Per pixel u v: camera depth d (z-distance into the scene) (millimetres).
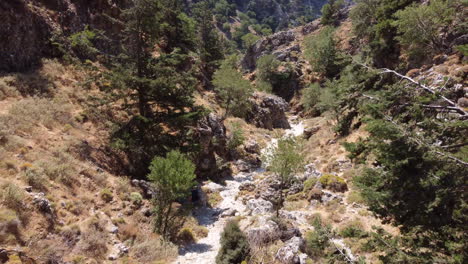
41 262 9750
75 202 13273
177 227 15336
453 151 8664
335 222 16781
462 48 9125
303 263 11234
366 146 10062
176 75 19844
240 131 32438
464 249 7371
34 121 16234
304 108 57188
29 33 20641
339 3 84438
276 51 80125
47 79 19984
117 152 18938
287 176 18062
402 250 8406
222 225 17344
